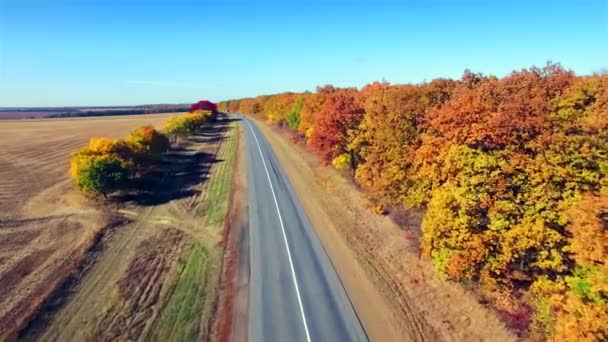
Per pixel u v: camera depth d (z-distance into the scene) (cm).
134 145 5228
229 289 2444
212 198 4478
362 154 4166
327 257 2875
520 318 1983
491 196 2094
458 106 2409
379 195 3703
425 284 2477
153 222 3703
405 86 3631
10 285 2464
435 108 2747
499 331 1966
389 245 3061
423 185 2908
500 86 2461
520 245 1942
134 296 2362
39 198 4344
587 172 1866
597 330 1437
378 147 3534
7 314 2153
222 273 2664
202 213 3962
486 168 2092
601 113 1905
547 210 1925
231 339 1958
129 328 2047
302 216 3778
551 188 1933
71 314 2173
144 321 2109
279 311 2188
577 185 1870
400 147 3139
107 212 3906
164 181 5238
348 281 2520
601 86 2012
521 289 2125
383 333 1995
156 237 3325
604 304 1466
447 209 2245
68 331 2023
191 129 9662
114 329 2038
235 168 5991
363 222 3588
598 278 1466
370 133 3900
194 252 3014
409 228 3228
